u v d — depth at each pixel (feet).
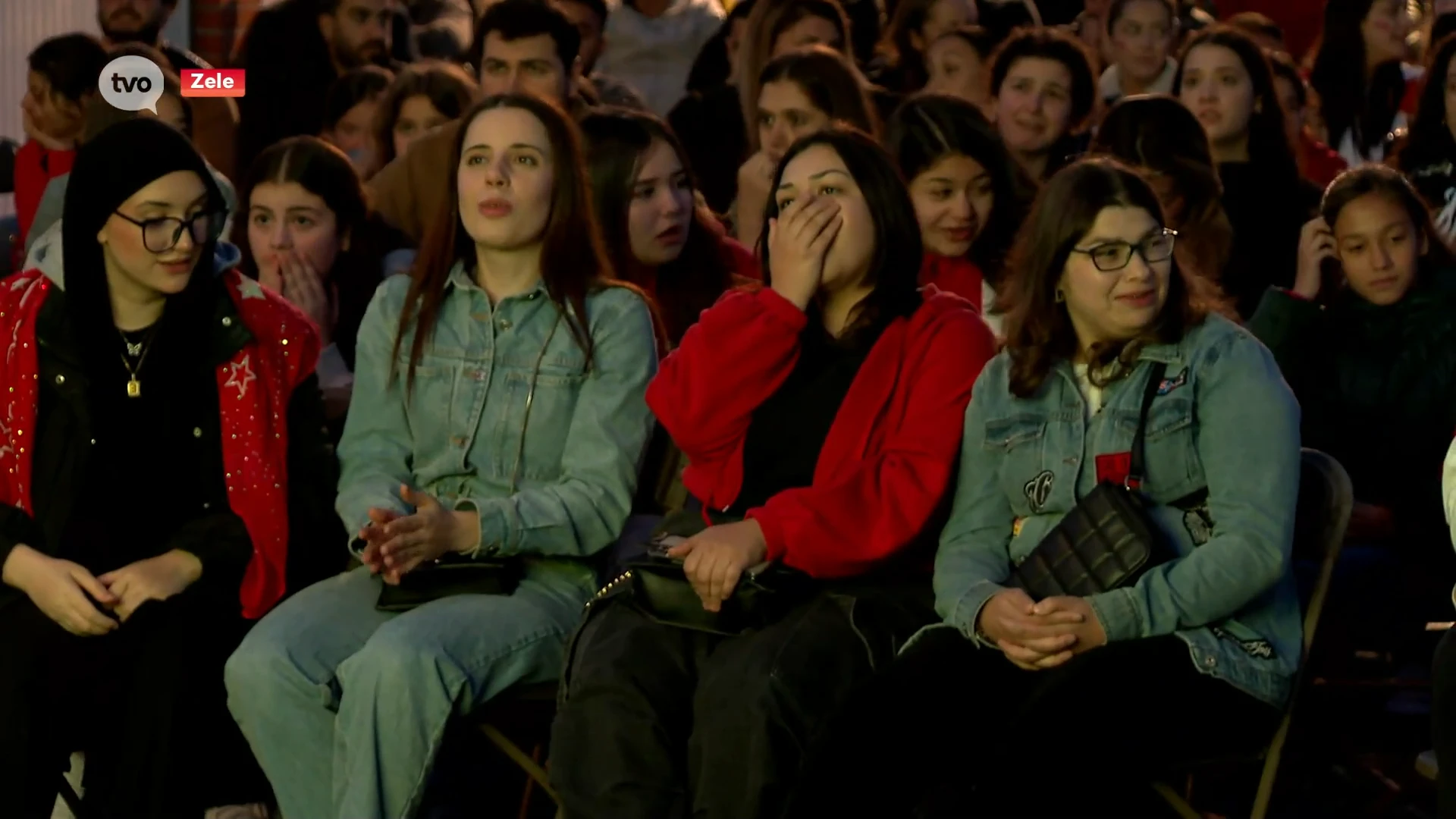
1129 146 37.60
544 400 31.42
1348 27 53.26
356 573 31.50
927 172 36.06
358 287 38.63
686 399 30.12
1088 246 27.73
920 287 31.91
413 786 28.40
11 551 29.89
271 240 37.65
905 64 53.62
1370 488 35.63
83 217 30.42
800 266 29.66
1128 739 26.43
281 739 29.19
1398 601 34.22
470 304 31.86
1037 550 27.73
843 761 26.45
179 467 31.22
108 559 30.86
